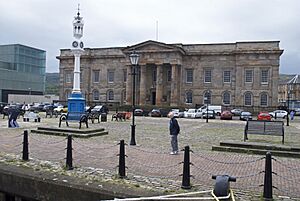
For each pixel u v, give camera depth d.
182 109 64.12
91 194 7.79
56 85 162.12
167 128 27.55
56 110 48.38
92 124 30.48
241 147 14.77
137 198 6.94
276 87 66.62
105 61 78.56
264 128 17.02
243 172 10.23
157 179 8.96
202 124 35.94
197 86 71.81
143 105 68.62
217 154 13.73
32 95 90.88
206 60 71.50
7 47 91.44
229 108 66.88
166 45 69.00
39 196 8.57
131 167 10.52
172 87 69.31
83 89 79.81
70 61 81.00
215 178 7.42
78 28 32.16
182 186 8.12
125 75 76.50
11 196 9.33
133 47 71.75
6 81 87.00
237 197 7.40
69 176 8.91
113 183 8.37
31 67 95.62
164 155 13.06
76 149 14.02
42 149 13.80
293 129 29.97
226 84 70.12
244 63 68.62
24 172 9.16
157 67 70.50
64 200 8.16
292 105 88.19
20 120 33.69
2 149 13.52
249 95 68.44
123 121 37.59
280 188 8.41
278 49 66.38
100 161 11.37
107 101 78.00
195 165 11.15
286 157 13.47
